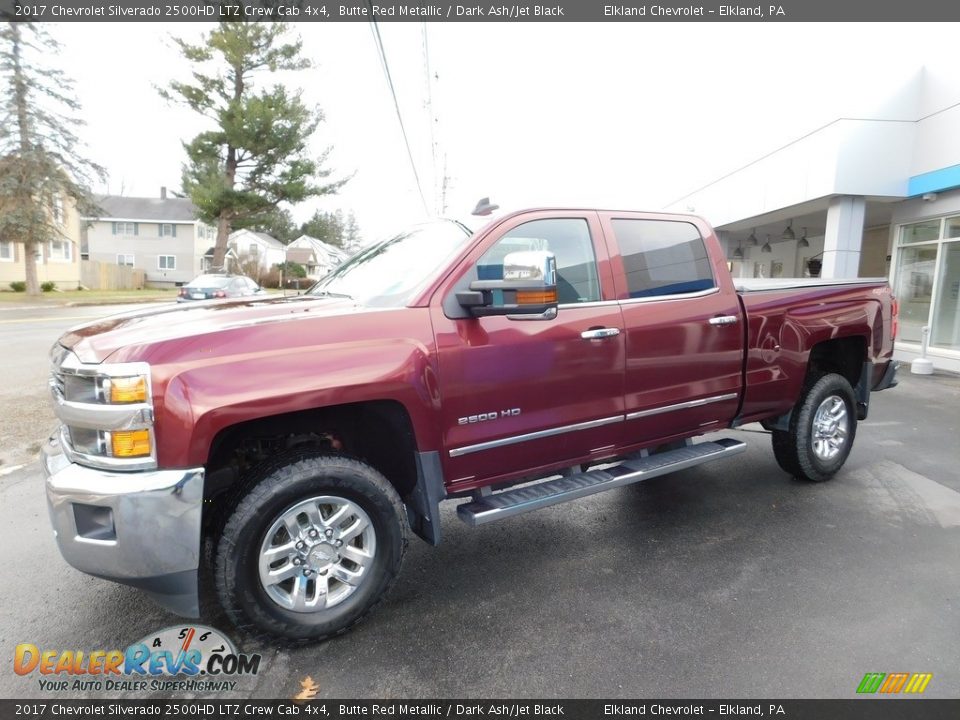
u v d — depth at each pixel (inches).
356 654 104.5
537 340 122.5
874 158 423.2
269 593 100.8
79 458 94.2
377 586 109.4
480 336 116.1
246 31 1002.7
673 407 145.5
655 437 147.7
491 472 122.9
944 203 407.2
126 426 89.7
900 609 116.1
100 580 129.3
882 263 598.9
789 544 144.1
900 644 105.3
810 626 110.8
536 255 106.8
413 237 142.6
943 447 222.2
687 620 113.3
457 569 135.0
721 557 138.2
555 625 112.3
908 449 219.8
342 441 121.1
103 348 94.3
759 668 99.4
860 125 419.5
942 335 420.2
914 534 149.2
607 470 141.3
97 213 1079.0
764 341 161.2
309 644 106.2
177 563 92.4
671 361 143.4
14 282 1187.9
